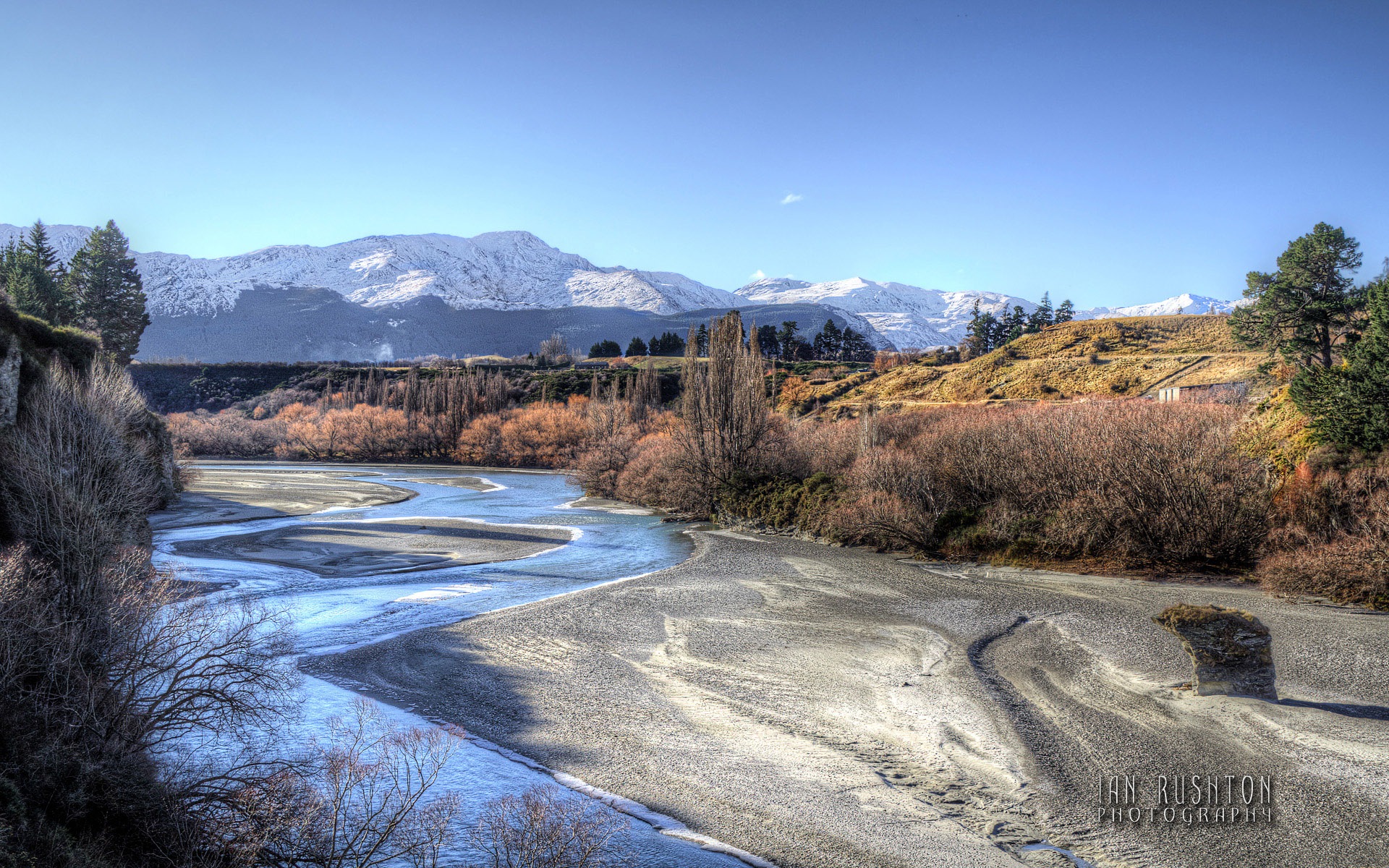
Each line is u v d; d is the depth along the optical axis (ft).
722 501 137.08
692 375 155.22
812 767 35.29
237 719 35.58
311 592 77.30
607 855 27.68
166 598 38.24
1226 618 41.47
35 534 39.88
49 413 48.19
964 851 27.84
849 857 27.63
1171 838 27.89
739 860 27.53
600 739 39.09
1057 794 31.71
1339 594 61.72
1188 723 38.09
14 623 31.27
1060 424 97.09
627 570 90.74
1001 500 96.12
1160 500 80.79
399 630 61.93
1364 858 26.03
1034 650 52.39
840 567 89.35
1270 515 73.56
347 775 30.40
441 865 26.99
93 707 29.68
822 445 144.56
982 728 38.91
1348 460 69.36
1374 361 71.31
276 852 27.40
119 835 27.22
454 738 37.29
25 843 23.91
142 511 54.49
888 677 48.16
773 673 49.75
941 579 80.38
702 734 39.52
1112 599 66.69
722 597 73.41
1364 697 40.27
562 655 54.19
